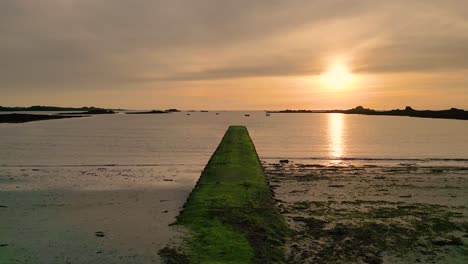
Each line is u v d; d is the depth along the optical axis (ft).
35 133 205.36
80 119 404.77
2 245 41.83
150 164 102.27
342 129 257.14
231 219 49.34
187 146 146.20
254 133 219.20
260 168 84.33
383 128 266.77
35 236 44.78
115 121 386.11
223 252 39.86
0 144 149.38
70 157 114.52
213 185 66.64
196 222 48.57
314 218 53.11
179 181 79.46
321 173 87.92
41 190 70.44
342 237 46.09
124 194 67.56
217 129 257.34
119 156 117.39
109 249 40.73
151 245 41.70
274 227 48.08
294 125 320.29
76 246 41.60
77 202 61.62
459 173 88.28
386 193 68.13
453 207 59.11
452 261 39.93
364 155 121.49
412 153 126.41
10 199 63.52
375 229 48.88
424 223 51.31
